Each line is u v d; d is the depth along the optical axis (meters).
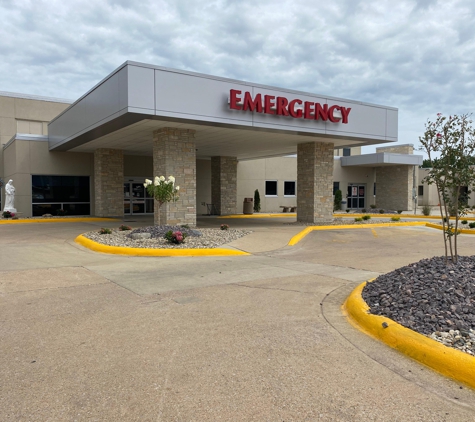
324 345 4.32
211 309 5.59
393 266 8.98
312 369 3.74
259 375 3.61
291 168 30.23
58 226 17.20
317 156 18.84
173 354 4.06
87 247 11.45
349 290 6.68
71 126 17.86
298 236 13.97
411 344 4.06
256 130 15.51
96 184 22.06
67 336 4.55
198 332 4.68
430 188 41.03
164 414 3.00
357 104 17.22
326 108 16.03
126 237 12.53
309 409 3.06
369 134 17.62
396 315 4.73
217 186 25.78
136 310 5.53
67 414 2.99
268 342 4.39
